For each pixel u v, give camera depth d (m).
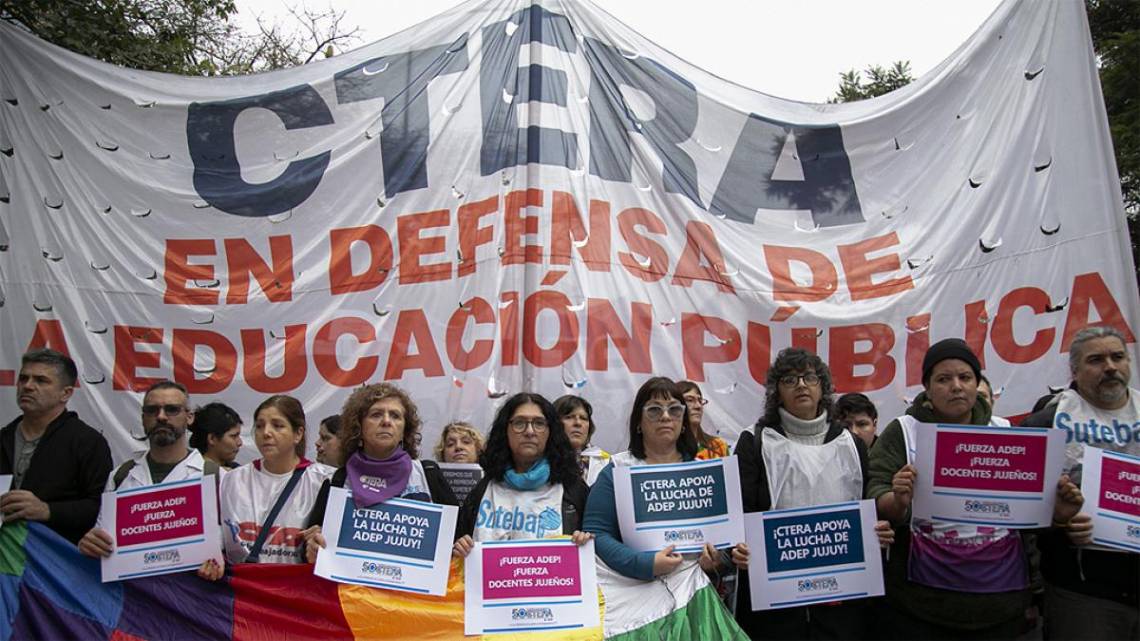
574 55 6.35
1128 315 5.63
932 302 6.08
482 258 6.02
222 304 6.07
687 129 6.42
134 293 6.06
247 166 6.29
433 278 6.05
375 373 5.97
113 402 5.94
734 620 3.98
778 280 6.21
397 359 5.97
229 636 4.05
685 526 4.04
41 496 4.39
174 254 6.14
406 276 6.07
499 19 6.46
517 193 6.11
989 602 3.91
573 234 6.04
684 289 6.14
